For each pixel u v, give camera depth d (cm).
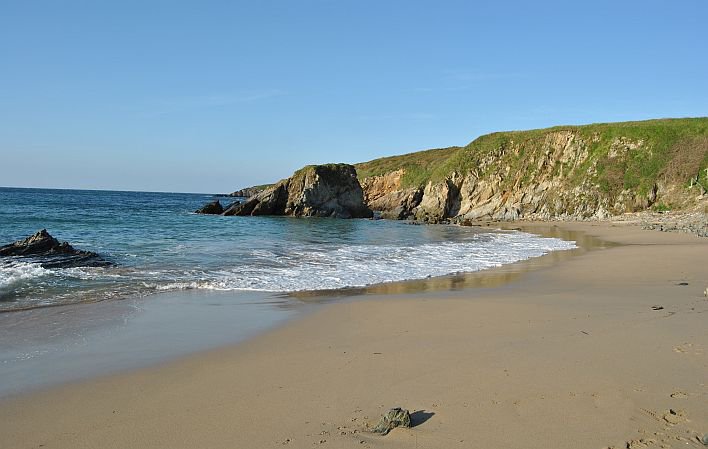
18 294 1240
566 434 477
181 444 477
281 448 464
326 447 462
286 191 6506
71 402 588
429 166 9519
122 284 1408
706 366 661
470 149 7769
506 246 2762
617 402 547
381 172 10306
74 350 805
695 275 1543
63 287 1345
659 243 2764
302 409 557
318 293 1343
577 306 1098
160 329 947
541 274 1697
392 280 1578
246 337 889
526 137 7206
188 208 7931
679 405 538
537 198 6359
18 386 641
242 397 597
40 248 1850
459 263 2011
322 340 863
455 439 471
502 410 535
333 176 6606
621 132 6084
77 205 7188
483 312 1062
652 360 689
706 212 4372
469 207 7138
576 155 6375
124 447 472
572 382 612
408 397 582
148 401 589
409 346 803
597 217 5444
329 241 2958
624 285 1404
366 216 6919
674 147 5544
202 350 807
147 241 2584
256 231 3547
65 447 474
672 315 967
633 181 5534
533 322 948
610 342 784
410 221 5844
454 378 641
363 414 539
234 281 1500
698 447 448
